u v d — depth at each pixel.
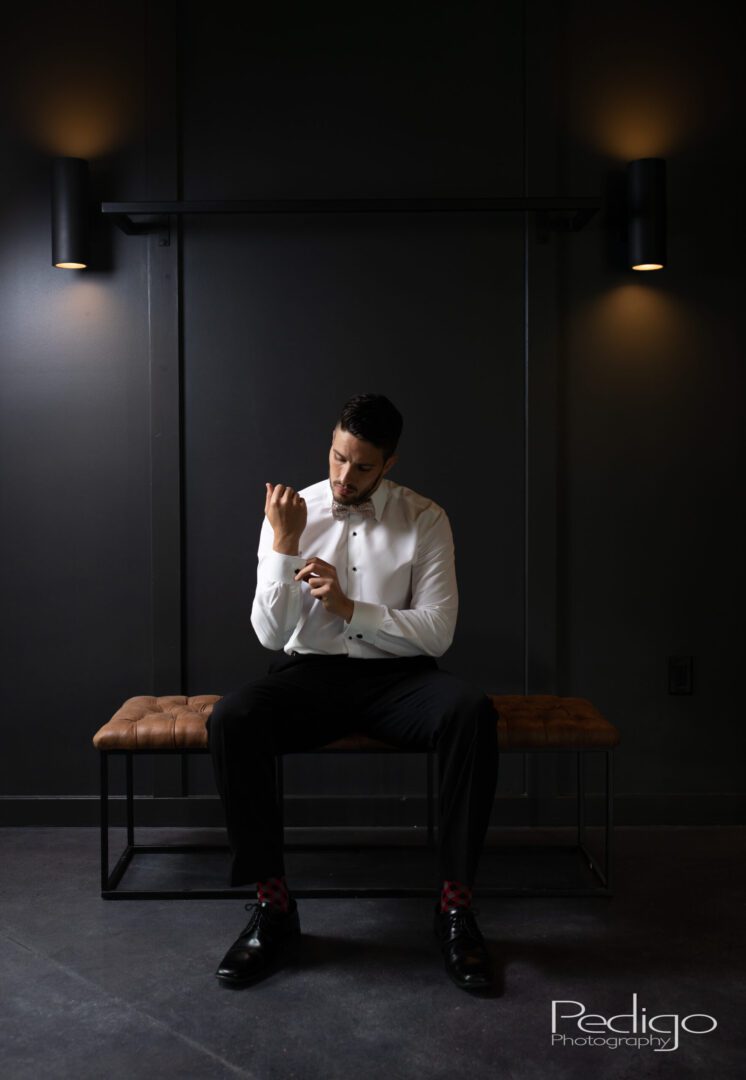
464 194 3.02
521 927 2.38
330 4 2.99
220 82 2.99
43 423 3.05
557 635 3.09
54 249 2.90
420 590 2.49
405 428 3.05
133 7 2.97
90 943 2.28
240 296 3.03
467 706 2.22
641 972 2.16
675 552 3.09
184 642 3.07
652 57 3.01
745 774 3.12
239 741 2.22
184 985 2.09
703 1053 1.85
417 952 2.25
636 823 3.10
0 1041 1.88
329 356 3.04
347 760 3.09
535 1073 1.79
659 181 2.88
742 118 3.03
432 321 3.04
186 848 2.85
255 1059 1.83
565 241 3.03
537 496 3.05
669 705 3.11
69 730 3.08
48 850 2.88
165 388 3.02
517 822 3.09
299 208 2.85
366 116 3.01
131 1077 1.77
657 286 3.05
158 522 3.03
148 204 2.84
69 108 3.00
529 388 3.02
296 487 3.06
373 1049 1.86
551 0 2.97
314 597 2.45
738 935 2.33
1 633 3.07
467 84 3.00
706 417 3.07
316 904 2.50
